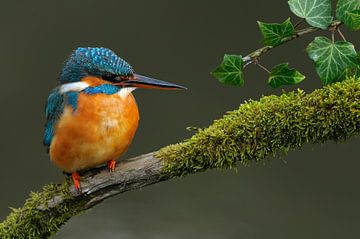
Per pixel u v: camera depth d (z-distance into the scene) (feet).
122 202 43.98
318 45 20.81
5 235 22.67
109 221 42.01
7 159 47.75
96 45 56.03
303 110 20.36
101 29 56.49
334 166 45.70
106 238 40.50
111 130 22.88
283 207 42.75
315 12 20.56
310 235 40.27
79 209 22.84
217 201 43.60
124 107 23.21
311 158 46.29
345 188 44.21
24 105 51.62
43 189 23.00
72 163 23.03
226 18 56.75
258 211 42.42
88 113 22.84
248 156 20.89
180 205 43.42
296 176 45.47
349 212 42.09
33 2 57.21
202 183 45.47
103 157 22.93
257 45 55.21
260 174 45.98
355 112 20.01
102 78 23.48
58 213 22.84
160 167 21.54
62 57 54.90
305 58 51.93
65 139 22.85
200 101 51.31
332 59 20.74
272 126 20.56
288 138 20.62
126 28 56.75
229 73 21.07
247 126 20.71
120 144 23.13
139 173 21.81
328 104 20.22
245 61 21.03
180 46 55.83
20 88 52.60
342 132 20.42
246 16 56.49
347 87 20.25
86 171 23.11
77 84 23.44
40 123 50.60
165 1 58.49
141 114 50.24
